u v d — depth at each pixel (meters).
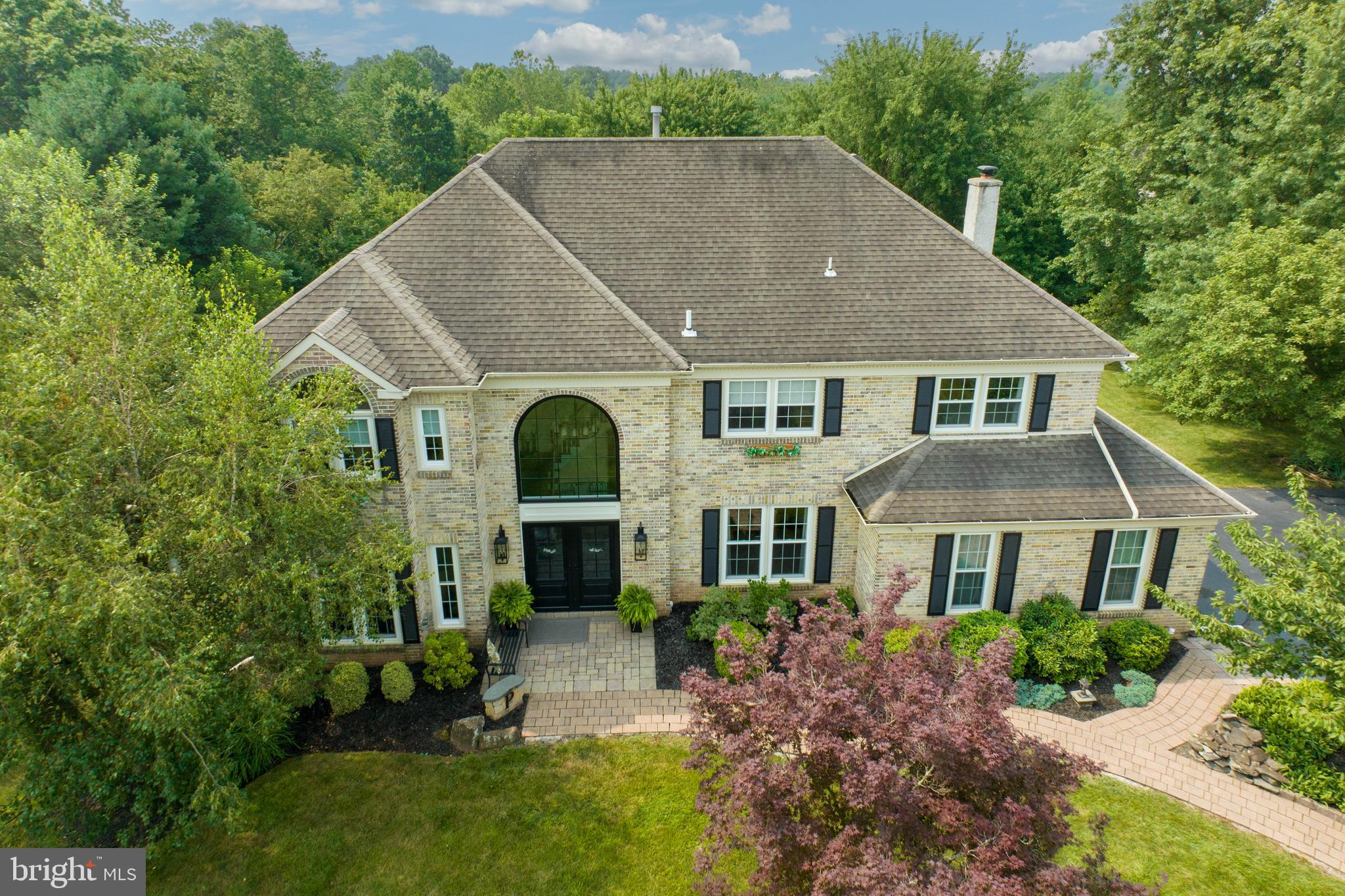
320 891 12.86
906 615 19.23
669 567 20.08
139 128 36.69
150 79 48.31
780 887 9.80
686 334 18.77
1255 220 31.19
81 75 35.91
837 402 19.17
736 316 19.27
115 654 10.42
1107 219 38.88
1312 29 30.91
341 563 13.27
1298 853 13.45
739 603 19.72
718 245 20.66
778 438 19.38
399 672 17.20
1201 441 32.88
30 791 11.18
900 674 10.70
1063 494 18.50
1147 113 40.78
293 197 47.16
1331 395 26.62
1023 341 19.02
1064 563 18.88
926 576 18.86
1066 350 18.88
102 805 12.10
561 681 17.98
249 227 39.97
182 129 37.97
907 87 45.56
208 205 38.72
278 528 12.41
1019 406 19.73
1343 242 25.64
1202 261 31.52
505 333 18.11
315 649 13.92
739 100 52.81
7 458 10.33
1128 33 39.47
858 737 10.03
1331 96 29.48
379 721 16.66
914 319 19.36
